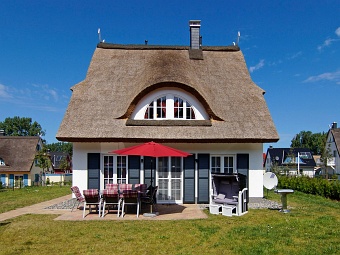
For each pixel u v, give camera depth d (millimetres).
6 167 48156
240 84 19609
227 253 8164
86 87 18641
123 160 16812
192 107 17312
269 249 8375
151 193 13461
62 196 20734
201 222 11695
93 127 16266
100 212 13133
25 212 14078
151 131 16359
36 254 8141
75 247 8711
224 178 14383
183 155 12602
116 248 8609
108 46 21734
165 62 18828
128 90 18500
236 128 16531
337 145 53000
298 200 18453
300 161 70188
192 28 22156
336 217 12609
